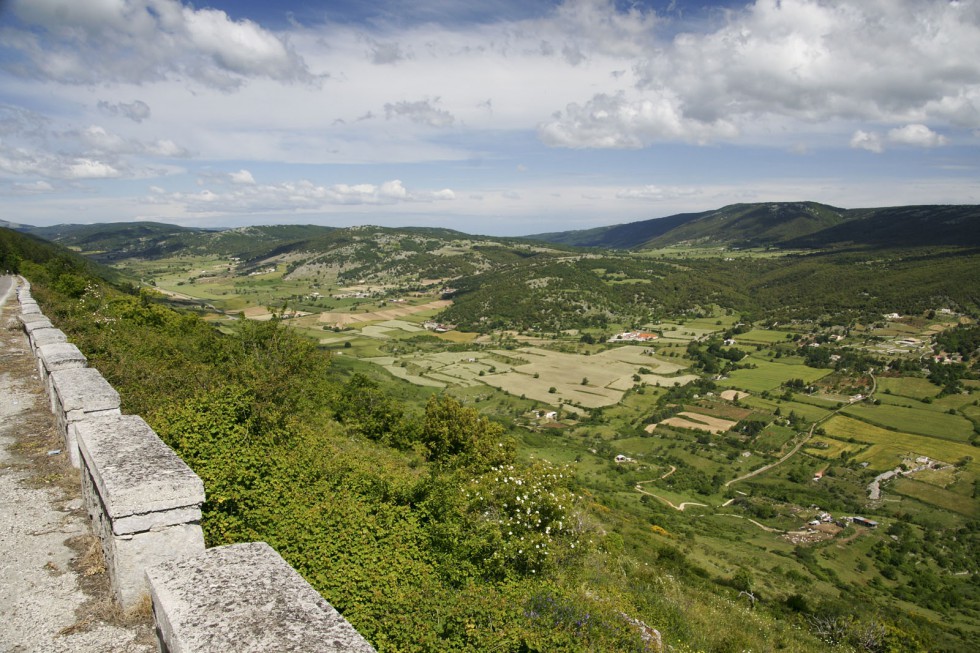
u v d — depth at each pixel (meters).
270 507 6.00
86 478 4.90
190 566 2.87
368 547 5.99
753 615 13.70
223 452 6.93
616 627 6.80
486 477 10.81
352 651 2.28
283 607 2.54
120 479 3.67
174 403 8.88
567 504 10.42
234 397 9.24
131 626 3.56
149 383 10.67
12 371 11.00
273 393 11.38
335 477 7.80
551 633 5.75
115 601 3.76
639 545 21.88
